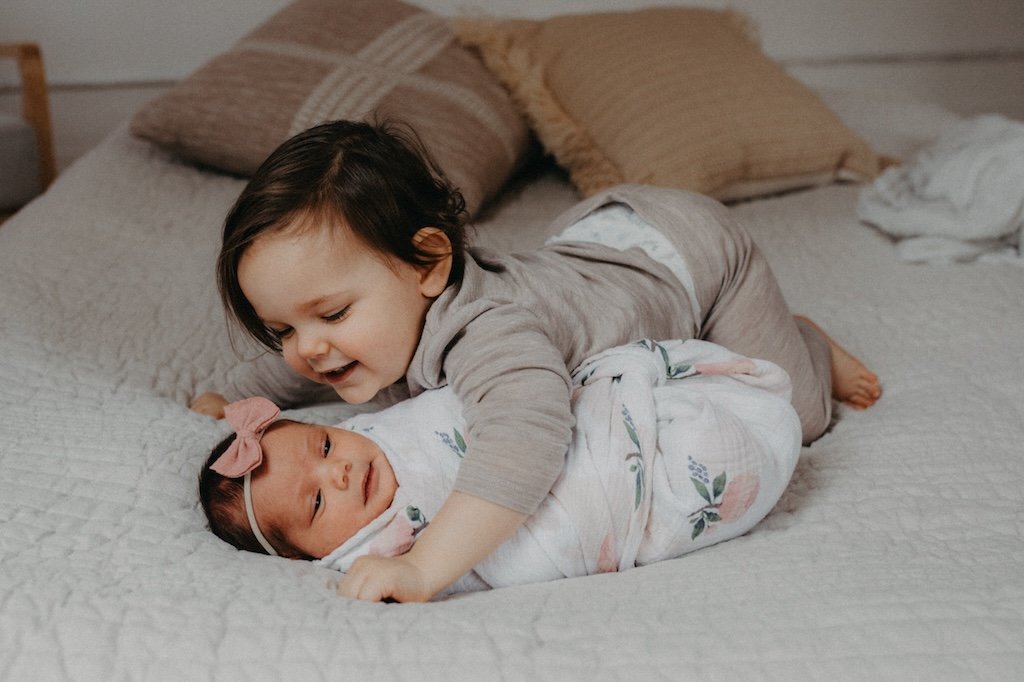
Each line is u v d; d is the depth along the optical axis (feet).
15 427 3.56
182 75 9.98
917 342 4.76
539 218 6.58
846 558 2.95
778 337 4.06
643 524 3.07
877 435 3.89
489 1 10.28
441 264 3.32
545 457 2.89
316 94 6.43
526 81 6.84
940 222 5.66
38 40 9.64
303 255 3.05
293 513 3.11
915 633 2.44
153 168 6.80
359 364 3.26
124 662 2.39
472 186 6.19
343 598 2.73
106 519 3.08
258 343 3.83
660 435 3.17
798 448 3.34
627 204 4.14
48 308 4.70
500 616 2.60
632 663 2.37
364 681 2.33
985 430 3.81
